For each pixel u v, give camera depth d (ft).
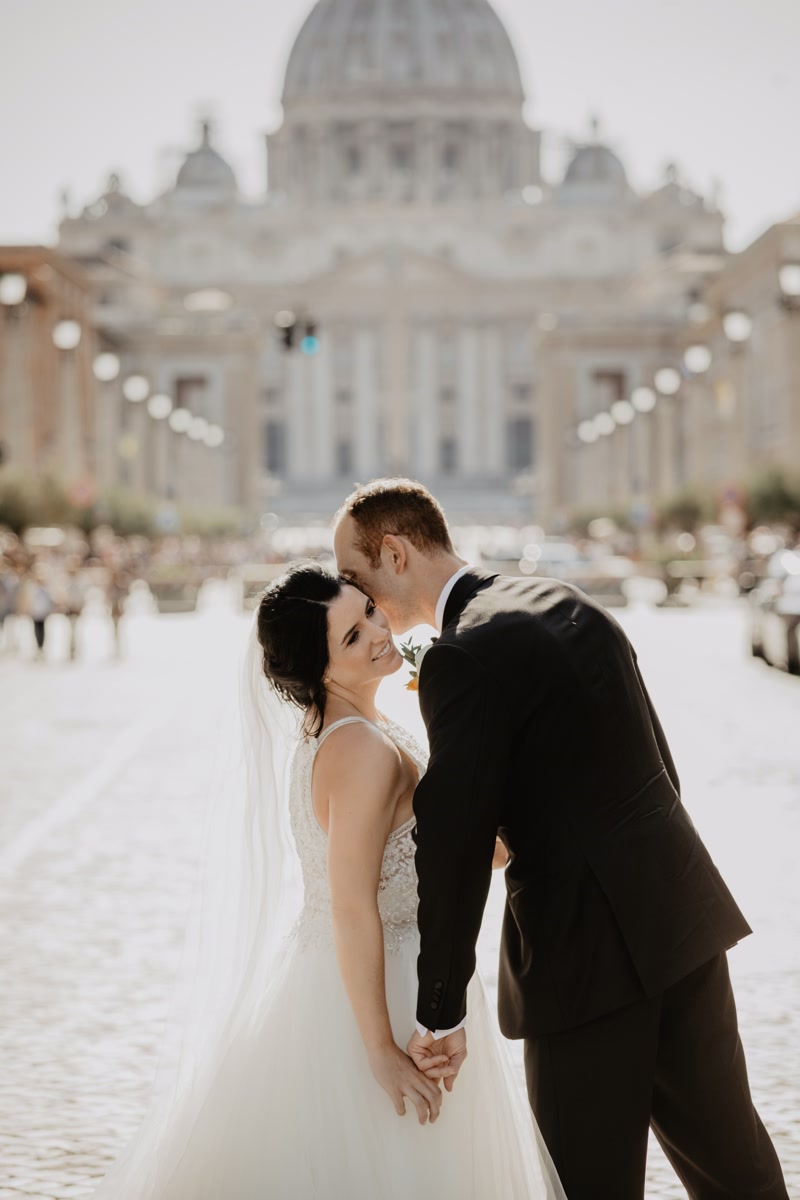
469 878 11.08
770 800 37.37
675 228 458.91
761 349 223.10
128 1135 17.04
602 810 11.42
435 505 12.52
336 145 531.50
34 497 152.15
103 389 278.67
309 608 11.85
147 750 48.96
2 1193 15.38
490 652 11.30
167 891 28.81
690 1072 11.76
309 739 12.03
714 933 11.69
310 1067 11.84
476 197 525.34
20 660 89.81
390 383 450.30
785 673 73.41
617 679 11.61
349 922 11.57
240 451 372.99
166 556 182.19
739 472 228.22
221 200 504.43
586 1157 11.45
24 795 40.22
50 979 23.13
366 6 540.11
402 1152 11.66
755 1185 11.94
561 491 359.66
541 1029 11.49
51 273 220.23
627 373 361.10
